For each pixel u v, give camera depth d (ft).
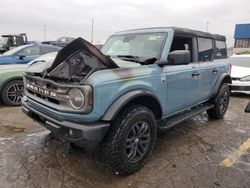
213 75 16.02
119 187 9.29
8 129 14.60
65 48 9.79
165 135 14.49
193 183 9.61
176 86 12.30
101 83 8.71
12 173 9.95
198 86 14.37
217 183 9.63
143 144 10.58
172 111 12.65
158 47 11.91
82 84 8.63
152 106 11.28
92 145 8.84
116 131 9.37
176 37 12.66
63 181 9.53
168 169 10.60
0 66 20.15
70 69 9.93
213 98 16.88
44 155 11.48
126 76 9.59
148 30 13.10
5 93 18.94
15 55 28.14
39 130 14.51
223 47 17.98
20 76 19.22
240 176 10.16
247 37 137.18
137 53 12.44
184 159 11.52
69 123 8.93
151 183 9.57
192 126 16.25
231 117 18.53
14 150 11.92
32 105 10.94
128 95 9.43
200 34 14.85
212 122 17.21
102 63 9.42
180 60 10.85
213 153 12.22
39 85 10.21
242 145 13.29
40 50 29.89
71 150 11.94
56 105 9.36
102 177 9.90
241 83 25.23
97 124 8.87
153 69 10.85
